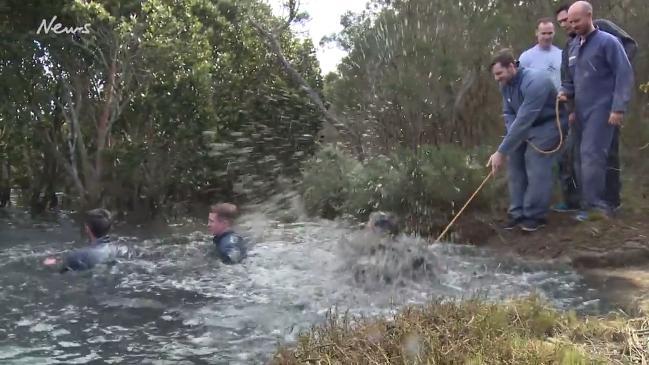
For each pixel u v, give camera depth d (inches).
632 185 301.0
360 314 148.7
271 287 184.5
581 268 206.8
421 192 297.9
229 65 571.2
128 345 134.8
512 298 152.7
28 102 422.6
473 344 114.0
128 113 449.1
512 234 254.7
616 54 237.0
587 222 243.9
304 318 151.8
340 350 115.6
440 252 229.0
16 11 406.6
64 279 197.3
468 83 364.8
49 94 425.1
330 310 143.9
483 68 365.1
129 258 226.2
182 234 327.9
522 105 247.6
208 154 471.2
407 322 126.1
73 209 462.9
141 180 452.1
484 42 363.6
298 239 271.9
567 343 116.0
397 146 360.8
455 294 168.6
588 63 243.3
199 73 446.3
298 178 450.0
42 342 137.1
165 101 438.9
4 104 410.0
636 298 163.0
